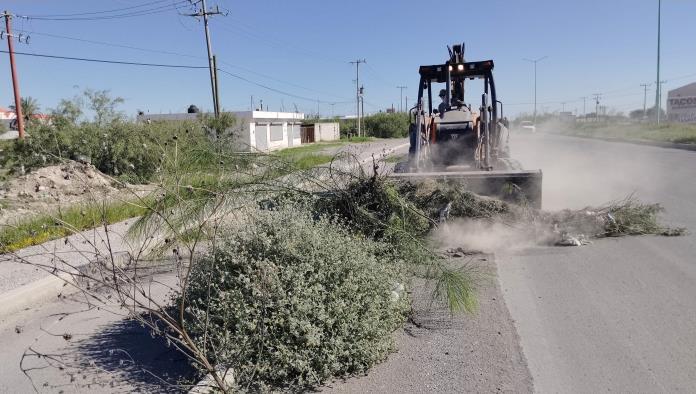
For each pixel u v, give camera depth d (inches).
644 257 293.0
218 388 152.0
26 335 214.7
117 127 667.4
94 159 614.9
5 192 502.0
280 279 169.6
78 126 682.2
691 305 221.5
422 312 221.3
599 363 175.3
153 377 173.6
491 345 189.6
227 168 260.4
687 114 3112.7
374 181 283.6
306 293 165.3
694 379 163.8
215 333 162.6
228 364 156.1
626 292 238.7
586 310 219.3
